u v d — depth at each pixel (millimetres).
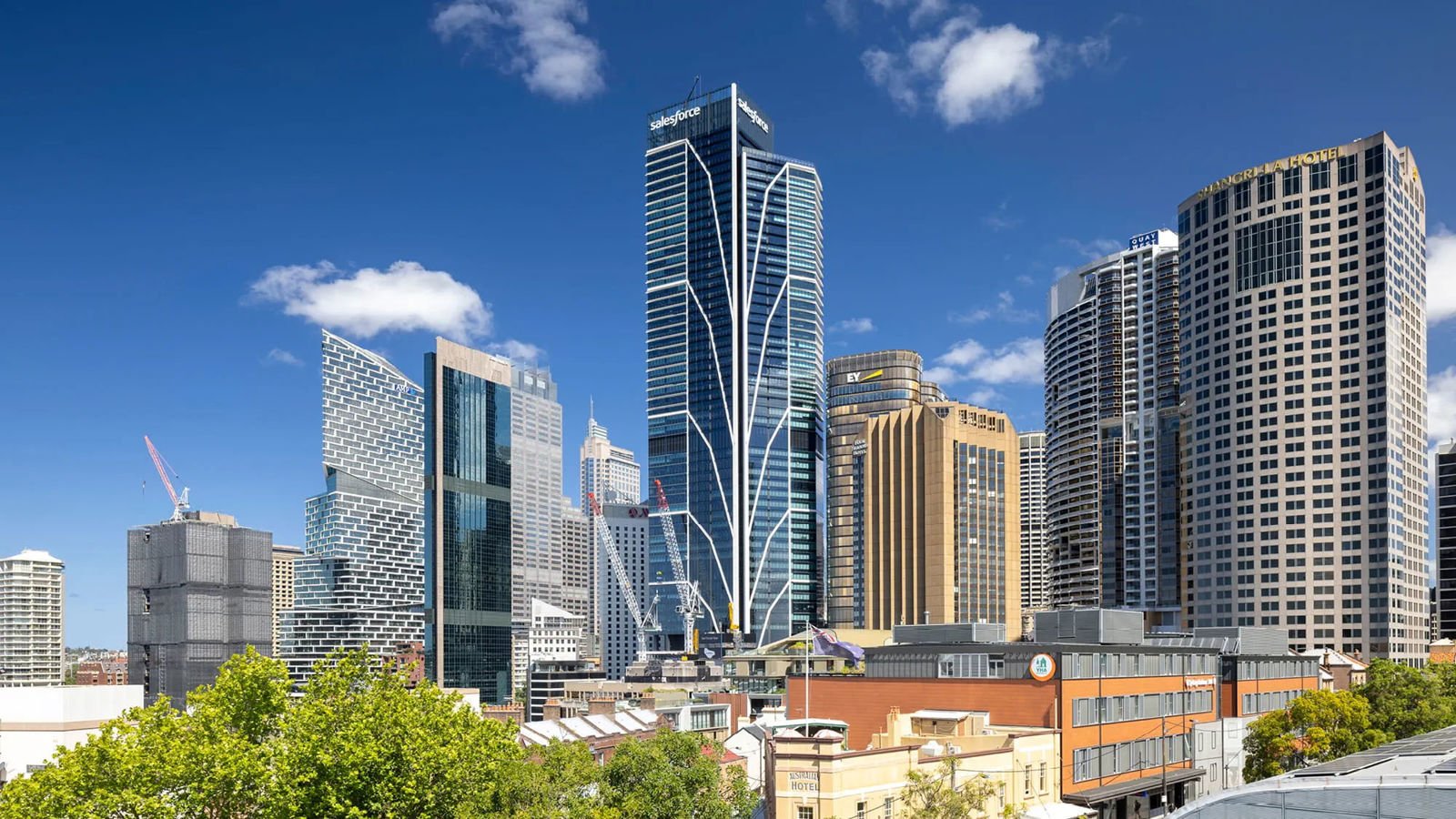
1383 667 130125
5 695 128500
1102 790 96625
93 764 69875
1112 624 114938
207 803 70938
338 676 85062
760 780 124000
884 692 105562
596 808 71438
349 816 72438
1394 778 51719
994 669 102062
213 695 80500
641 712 150375
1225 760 121562
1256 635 146250
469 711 87375
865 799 75000
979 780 79312
